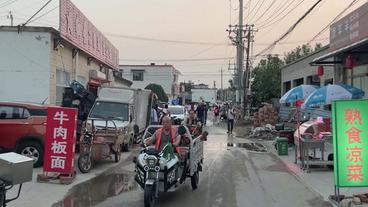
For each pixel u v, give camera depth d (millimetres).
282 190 11711
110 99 20438
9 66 20469
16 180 6691
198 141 12273
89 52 27375
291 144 22703
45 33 20375
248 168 15773
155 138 10859
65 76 23406
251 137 29625
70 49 24141
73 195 10711
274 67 60062
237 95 54844
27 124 14398
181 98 80125
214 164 16781
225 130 37094
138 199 10383
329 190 11609
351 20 20203
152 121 28516
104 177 13344
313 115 28312
